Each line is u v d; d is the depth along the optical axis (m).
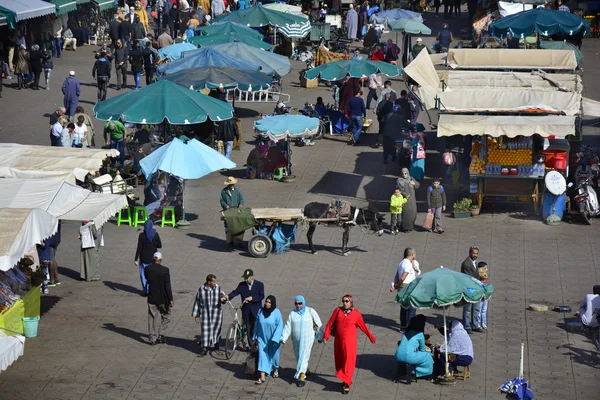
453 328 31.34
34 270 36.97
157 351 33.22
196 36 72.69
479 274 35.16
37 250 38.34
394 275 38.47
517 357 33.06
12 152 44.31
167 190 46.88
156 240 37.84
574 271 40.97
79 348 33.31
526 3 77.06
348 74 62.47
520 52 57.16
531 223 47.25
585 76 75.75
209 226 46.56
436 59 58.62
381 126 59.28
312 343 30.86
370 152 59.00
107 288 38.88
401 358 30.83
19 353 27.80
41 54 70.06
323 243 44.34
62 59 80.88
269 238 42.53
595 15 91.56
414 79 50.34
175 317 36.16
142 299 37.88
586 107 52.00
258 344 30.86
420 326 31.11
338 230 46.19
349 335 30.30
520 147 47.47
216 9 92.00
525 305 37.41
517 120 45.88
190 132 56.94
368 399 29.94
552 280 39.97
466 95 49.44
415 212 45.69
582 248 43.84
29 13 72.62
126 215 46.94
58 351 33.03
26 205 35.88
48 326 35.03
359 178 53.91
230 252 43.00
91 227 39.12
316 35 85.44
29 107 65.69
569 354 33.31
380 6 94.94
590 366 32.44
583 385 31.02
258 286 32.91
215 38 71.19
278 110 61.34
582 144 55.28
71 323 35.38
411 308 34.69
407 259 35.00
